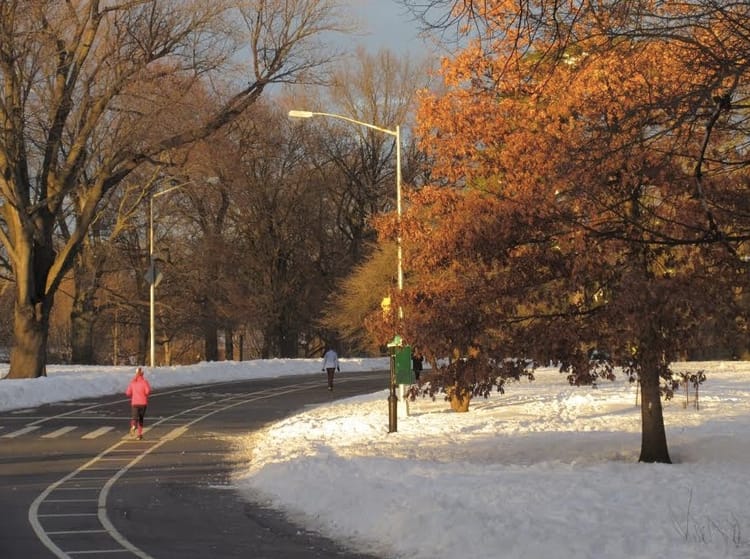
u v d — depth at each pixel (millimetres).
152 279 50375
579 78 14664
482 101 17750
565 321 16094
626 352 15984
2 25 36781
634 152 12594
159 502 14000
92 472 17438
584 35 12016
